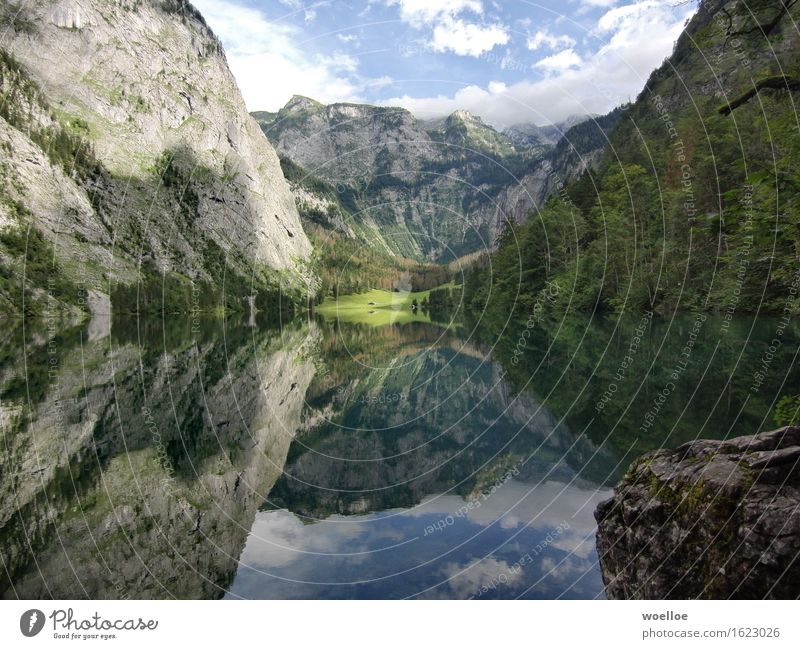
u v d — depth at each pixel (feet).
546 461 29.94
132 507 24.49
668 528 15.71
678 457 18.47
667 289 98.27
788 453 14.57
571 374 57.47
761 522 13.19
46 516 23.13
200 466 31.53
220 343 121.29
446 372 71.56
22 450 33.78
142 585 16.92
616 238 115.65
